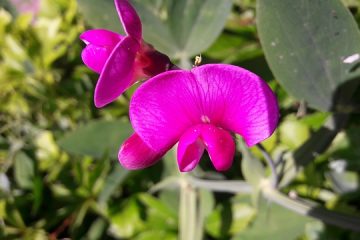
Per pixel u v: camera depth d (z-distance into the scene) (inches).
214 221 5.1
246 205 5.1
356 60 3.8
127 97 5.3
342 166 4.8
